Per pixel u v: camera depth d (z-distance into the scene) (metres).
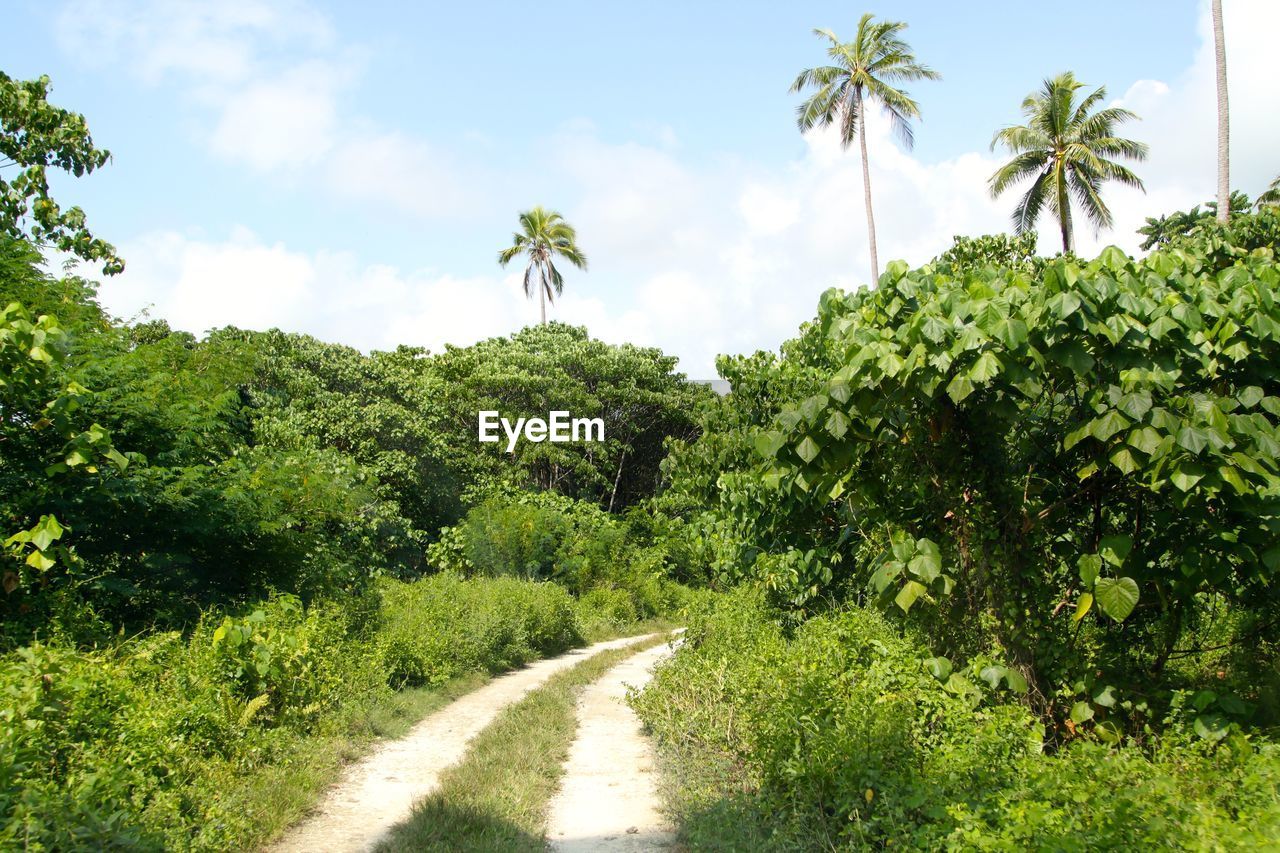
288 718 8.26
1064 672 5.68
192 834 5.48
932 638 6.53
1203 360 5.26
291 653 8.73
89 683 6.18
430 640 12.56
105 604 9.27
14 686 5.62
